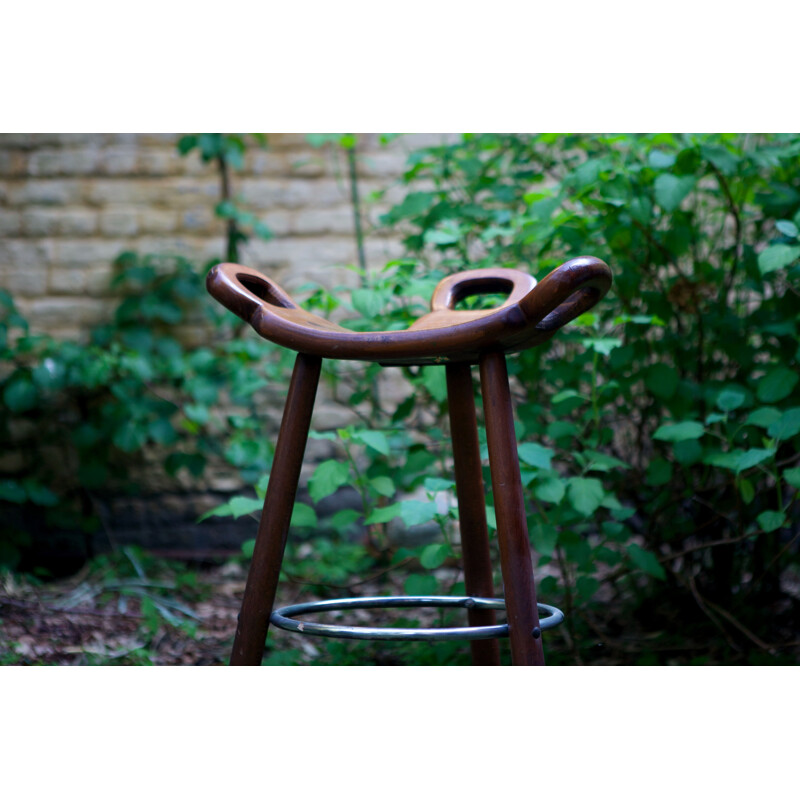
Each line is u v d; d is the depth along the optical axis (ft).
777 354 6.49
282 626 3.85
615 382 6.31
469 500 4.71
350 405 8.59
